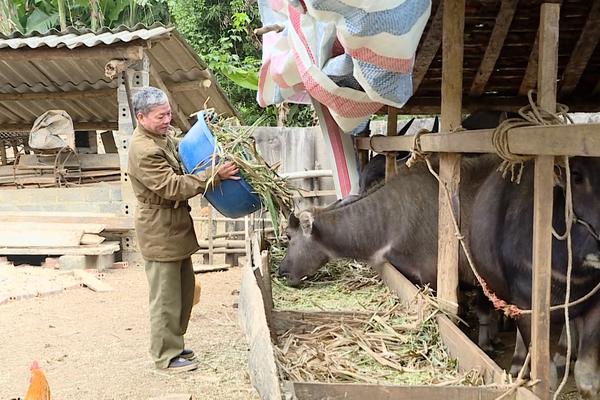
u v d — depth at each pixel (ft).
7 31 48.01
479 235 13.24
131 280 26.84
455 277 14.20
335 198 31.24
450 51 13.65
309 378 12.49
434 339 14.08
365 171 24.11
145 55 29.66
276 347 13.76
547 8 10.12
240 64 48.57
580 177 10.84
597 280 11.14
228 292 24.64
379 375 12.74
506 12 17.40
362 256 19.16
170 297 15.53
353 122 14.96
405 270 18.12
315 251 19.90
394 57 10.74
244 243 30.83
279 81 17.24
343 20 10.26
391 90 11.45
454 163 14.08
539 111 10.21
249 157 16.61
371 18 10.04
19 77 32.96
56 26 52.85
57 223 30.30
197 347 17.47
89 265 28.71
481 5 17.42
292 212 20.76
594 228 10.81
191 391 14.28
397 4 10.09
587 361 11.48
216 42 51.16
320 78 13.80
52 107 37.40
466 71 22.06
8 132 38.58
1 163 38.24
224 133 16.29
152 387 14.61
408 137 16.79
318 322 15.97
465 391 10.44
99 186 32.04
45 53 28.68
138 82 29.68
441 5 17.25
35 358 16.87
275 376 10.04
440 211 14.62
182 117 37.50
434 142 14.15
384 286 19.98
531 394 9.55
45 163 33.12
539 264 9.82
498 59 21.07
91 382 15.02
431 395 10.54
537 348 9.99
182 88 35.35
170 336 15.66
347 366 13.14
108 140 40.93
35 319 20.68
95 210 31.76
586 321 11.47
